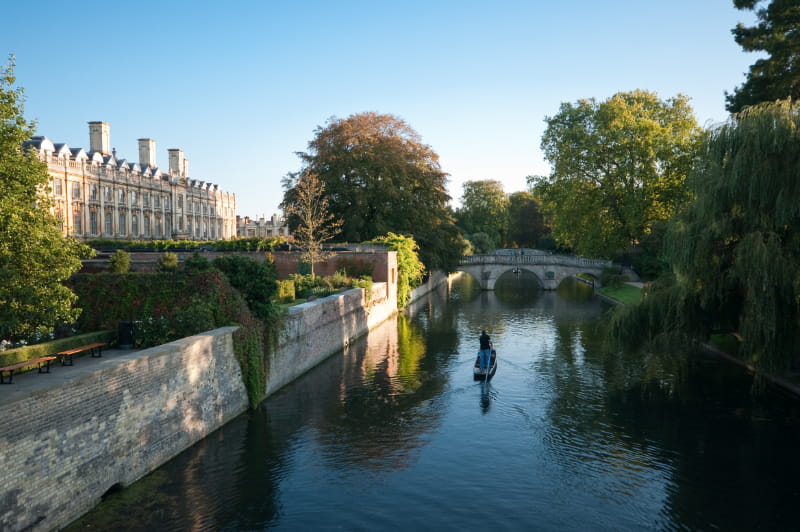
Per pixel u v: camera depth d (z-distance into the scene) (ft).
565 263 229.25
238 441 56.59
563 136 180.65
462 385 78.07
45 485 36.01
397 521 42.37
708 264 67.15
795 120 60.59
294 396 71.82
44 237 48.93
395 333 121.90
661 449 56.03
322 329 91.66
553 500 45.91
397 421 63.52
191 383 53.83
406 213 177.68
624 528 41.91
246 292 69.51
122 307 64.64
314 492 46.60
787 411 66.59
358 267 142.00
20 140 49.39
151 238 250.57
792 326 62.44
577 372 86.22
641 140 161.58
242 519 41.98
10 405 33.40
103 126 225.56
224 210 345.92
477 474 50.55
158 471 48.19
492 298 200.75
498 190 376.27
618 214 176.35
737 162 62.59
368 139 173.47
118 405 43.32
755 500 45.96
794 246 61.67
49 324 48.62
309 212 138.21
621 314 78.07
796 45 92.02
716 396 72.69
